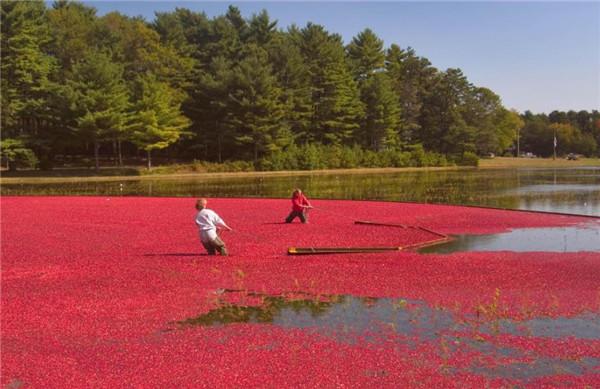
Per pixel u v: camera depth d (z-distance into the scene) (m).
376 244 12.91
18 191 34.56
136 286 8.99
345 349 6.07
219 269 10.23
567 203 23.33
